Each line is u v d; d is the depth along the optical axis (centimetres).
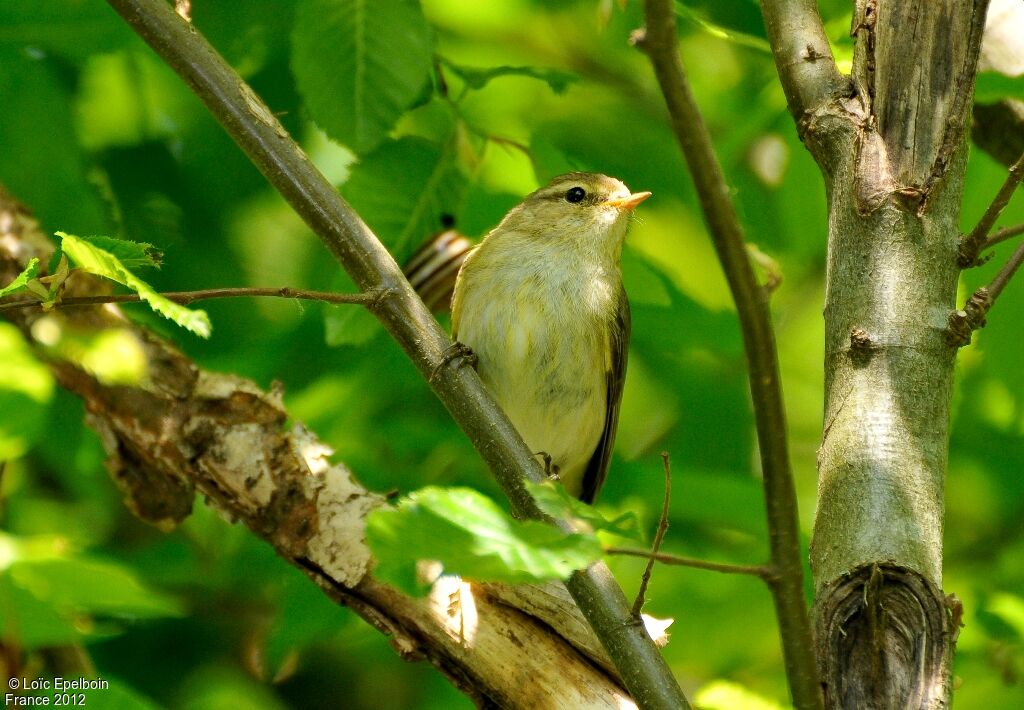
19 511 1145
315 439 761
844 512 586
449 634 694
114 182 1146
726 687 795
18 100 994
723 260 467
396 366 1102
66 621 588
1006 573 1214
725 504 1043
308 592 944
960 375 1034
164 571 1107
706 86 1281
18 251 834
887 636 551
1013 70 786
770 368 477
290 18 1020
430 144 941
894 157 640
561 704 683
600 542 464
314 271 1136
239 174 1171
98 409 780
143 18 720
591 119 1238
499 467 682
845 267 637
